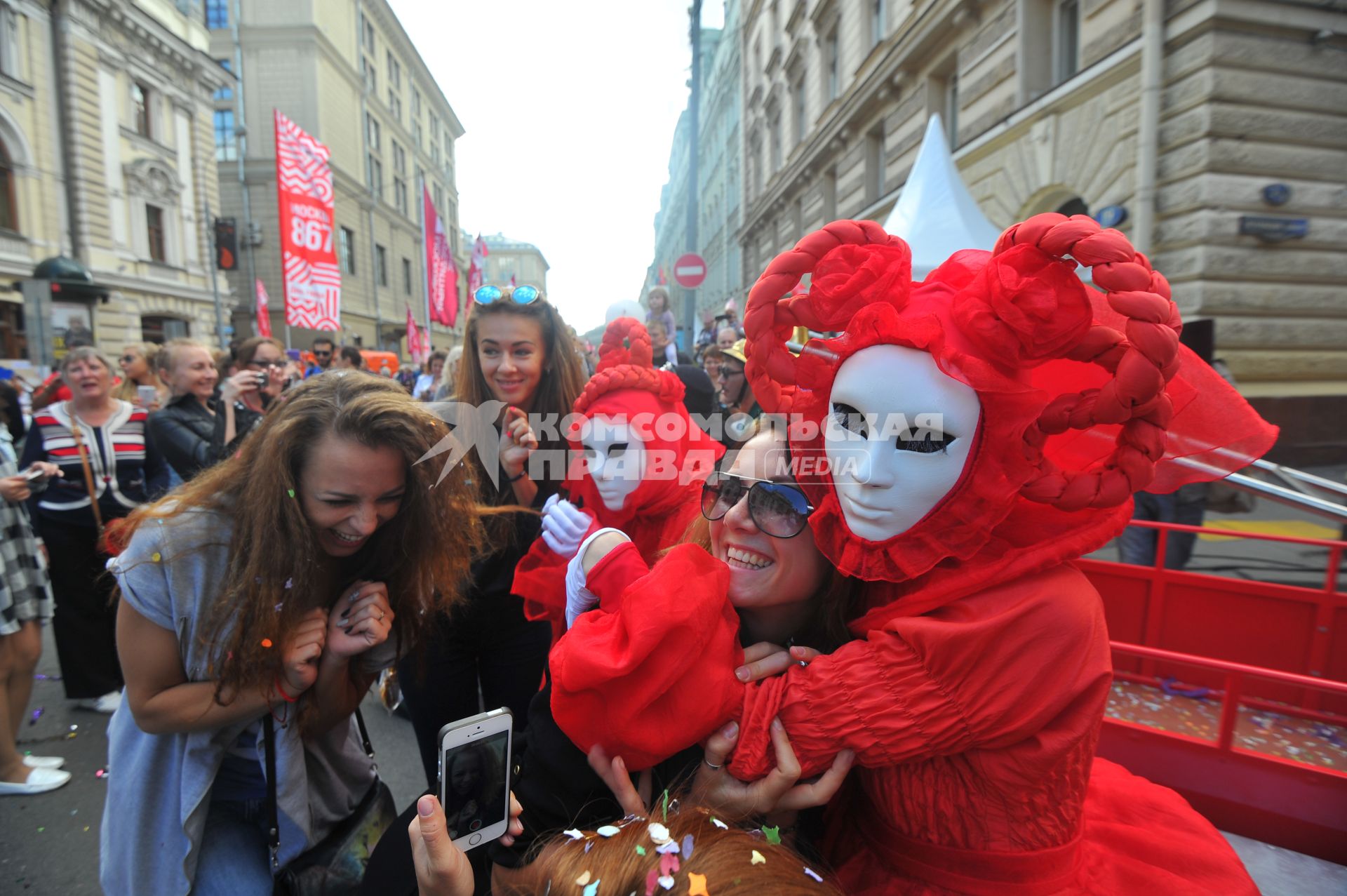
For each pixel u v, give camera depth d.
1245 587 2.69
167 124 20.67
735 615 1.05
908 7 10.13
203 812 1.26
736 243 23.64
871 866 1.09
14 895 2.11
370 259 34.84
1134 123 6.24
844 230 0.96
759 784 0.95
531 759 1.10
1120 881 1.06
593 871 0.76
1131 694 2.78
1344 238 5.90
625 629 0.93
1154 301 0.74
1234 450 1.05
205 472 1.25
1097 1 6.70
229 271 26.08
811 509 1.04
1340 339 6.05
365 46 35.72
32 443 3.14
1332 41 5.67
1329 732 2.47
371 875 1.08
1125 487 0.83
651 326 5.06
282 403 1.18
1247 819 1.77
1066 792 0.97
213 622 1.14
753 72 20.36
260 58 28.64
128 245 19.27
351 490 1.12
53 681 3.63
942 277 0.94
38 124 16.86
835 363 0.92
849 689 0.93
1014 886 0.96
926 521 0.89
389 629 1.38
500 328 1.88
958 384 0.83
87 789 2.65
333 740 1.43
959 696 0.88
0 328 15.68
